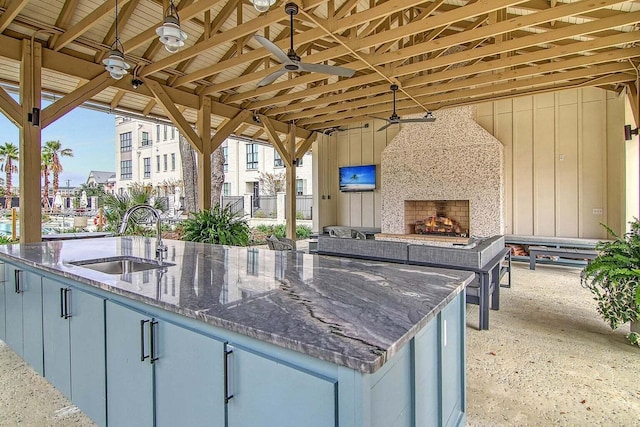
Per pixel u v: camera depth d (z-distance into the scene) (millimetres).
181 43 3449
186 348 1407
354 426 978
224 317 1273
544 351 3107
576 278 5969
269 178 17281
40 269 2332
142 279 1857
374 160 10117
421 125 8648
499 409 2252
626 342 3279
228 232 6363
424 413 1471
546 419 2148
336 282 1802
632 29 4973
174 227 10414
